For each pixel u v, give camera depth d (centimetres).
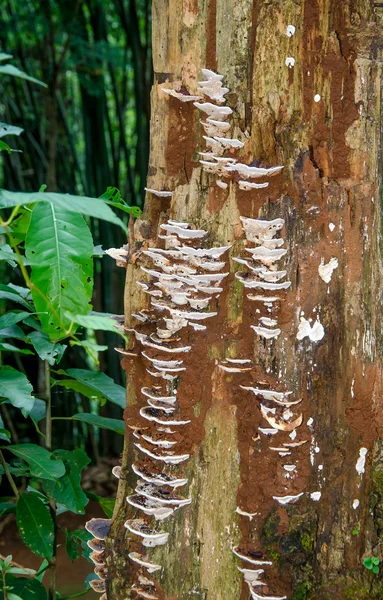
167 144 183
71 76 429
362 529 180
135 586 184
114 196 196
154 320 183
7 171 406
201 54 179
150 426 184
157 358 180
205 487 181
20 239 187
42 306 172
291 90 175
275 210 176
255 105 176
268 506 178
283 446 177
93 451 421
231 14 176
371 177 179
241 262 176
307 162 176
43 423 389
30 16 371
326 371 178
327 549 179
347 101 177
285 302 176
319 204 176
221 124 176
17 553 310
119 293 413
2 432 195
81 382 195
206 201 180
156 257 179
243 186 177
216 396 180
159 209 185
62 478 194
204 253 176
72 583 273
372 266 179
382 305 181
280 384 177
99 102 374
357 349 178
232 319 179
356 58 177
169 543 182
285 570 177
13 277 393
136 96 374
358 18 176
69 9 349
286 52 175
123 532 186
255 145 177
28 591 193
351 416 179
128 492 188
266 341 177
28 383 181
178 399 181
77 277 172
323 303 177
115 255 189
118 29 422
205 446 181
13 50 396
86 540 201
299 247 176
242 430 179
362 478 180
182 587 182
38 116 396
